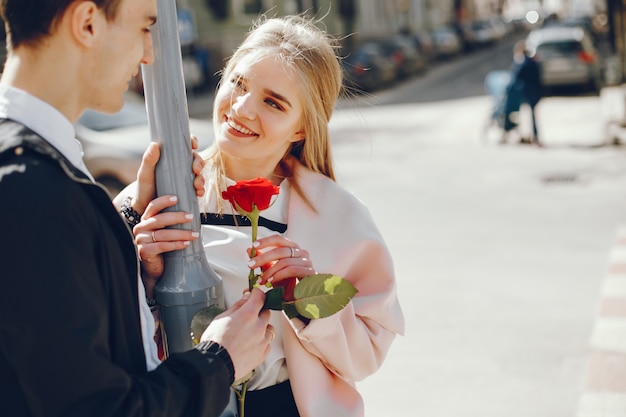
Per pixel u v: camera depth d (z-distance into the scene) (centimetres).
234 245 171
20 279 108
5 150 113
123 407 114
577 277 573
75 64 122
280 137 175
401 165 1133
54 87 122
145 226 154
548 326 477
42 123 121
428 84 2686
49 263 109
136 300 127
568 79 1712
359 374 177
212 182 181
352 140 1405
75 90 125
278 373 173
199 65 2612
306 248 176
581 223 741
